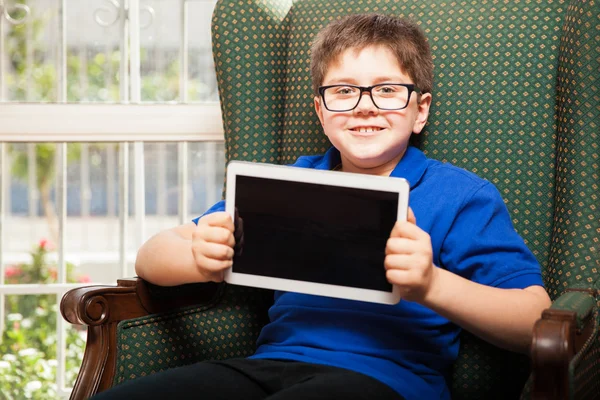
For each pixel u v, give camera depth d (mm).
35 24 2857
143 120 2262
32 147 4156
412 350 1368
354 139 1463
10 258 3533
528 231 1580
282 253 1272
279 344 1411
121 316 1448
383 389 1225
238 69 1809
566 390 1031
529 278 1350
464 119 1639
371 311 1381
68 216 3625
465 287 1249
